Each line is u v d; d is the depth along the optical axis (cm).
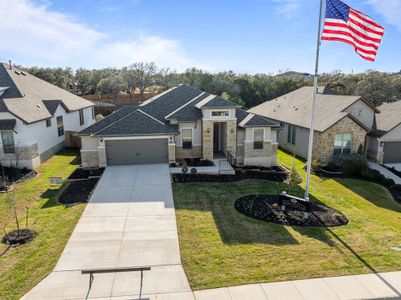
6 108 2108
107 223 1330
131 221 1352
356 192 1948
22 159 2189
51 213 1436
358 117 2689
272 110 3712
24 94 2639
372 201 1798
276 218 1397
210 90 5941
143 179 1900
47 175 2083
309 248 1145
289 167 2445
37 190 1764
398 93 5253
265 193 1736
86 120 3791
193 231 1266
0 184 1844
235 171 2114
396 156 2655
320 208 1548
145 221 1352
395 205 1762
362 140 2562
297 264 1040
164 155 2214
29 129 2209
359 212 1545
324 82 6334
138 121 2202
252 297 876
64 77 6638
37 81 3312
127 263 1033
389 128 2552
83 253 1095
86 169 2145
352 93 5631
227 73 7081
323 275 981
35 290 898
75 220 1356
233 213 1448
